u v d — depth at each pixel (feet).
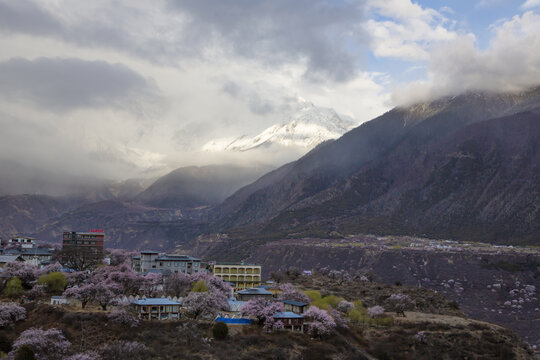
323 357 570.87
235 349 542.57
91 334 524.11
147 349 510.58
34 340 472.85
